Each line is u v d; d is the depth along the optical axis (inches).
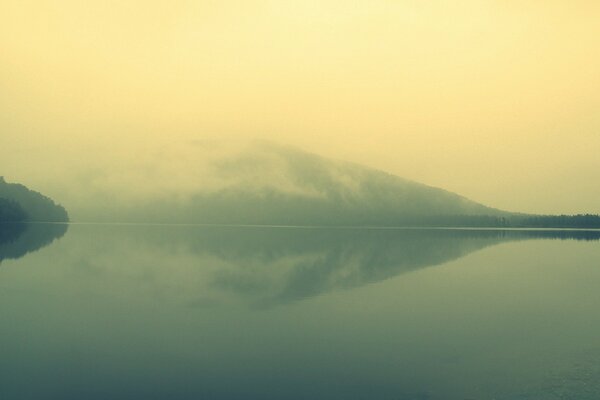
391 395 343.0
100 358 422.0
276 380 371.2
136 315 587.8
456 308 649.6
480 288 826.8
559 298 738.8
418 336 499.8
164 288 791.7
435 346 462.3
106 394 344.8
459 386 358.3
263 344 466.3
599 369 394.3
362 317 585.9
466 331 524.1
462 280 921.5
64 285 809.5
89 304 655.1
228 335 497.7
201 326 534.0
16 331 511.8
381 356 429.4
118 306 642.8
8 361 414.3
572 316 606.2
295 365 404.2
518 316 601.3
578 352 443.8
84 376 378.3
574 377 374.9
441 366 402.0
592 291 807.7
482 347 459.5
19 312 601.6
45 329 519.8
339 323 553.6
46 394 343.6
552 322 569.9
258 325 539.2
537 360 418.3
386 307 647.1
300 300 692.7
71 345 460.1
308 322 555.8
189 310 619.2
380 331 518.0
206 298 706.2
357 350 446.9
